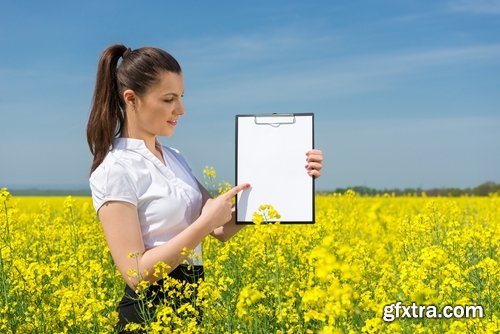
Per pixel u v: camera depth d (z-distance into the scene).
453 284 3.69
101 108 3.22
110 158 3.16
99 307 3.45
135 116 3.23
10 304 4.02
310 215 3.19
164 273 3.15
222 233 3.65
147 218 3.19
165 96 3.16
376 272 5.17
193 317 3.51
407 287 3.71
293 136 3.24
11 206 4.61
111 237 3.07
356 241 7.54
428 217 6.86
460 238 5.32
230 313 3.70
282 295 4.05
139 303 3.16
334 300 2.43
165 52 3.22
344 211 10.91
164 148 3.66
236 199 3.24
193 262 3.57
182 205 3.25
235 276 4.54
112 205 3.07
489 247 5.27
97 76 3.25
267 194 3.22
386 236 8.29
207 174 5.64
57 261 5.18
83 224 8.21
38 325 3.81
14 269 4.38
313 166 3.19
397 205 15.65
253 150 3.25
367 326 2.96
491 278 4.05
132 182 3.14
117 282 4.98
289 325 3.59
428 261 3.81
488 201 16.11
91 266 4.54
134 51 3.24
